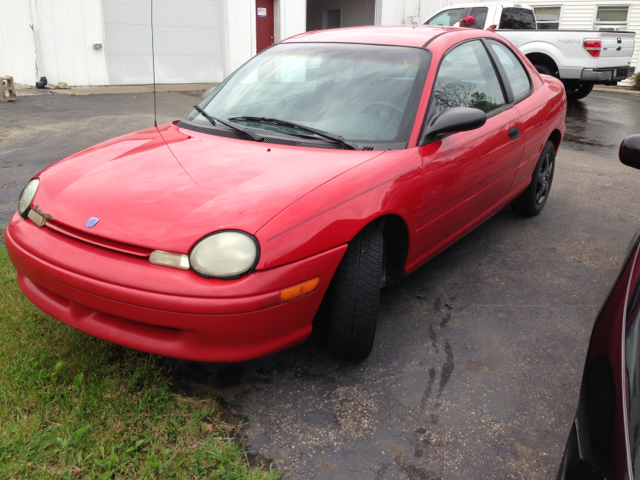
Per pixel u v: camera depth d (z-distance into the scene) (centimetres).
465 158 299
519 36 1065
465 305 317
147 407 217
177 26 1260
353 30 358
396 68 300
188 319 195
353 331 238
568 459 129
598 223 456
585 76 1033
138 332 210
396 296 325
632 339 133
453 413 229
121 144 285
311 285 213
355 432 216
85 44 1143
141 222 207
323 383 245
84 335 260
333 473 196
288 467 198
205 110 320
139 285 197
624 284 161
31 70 1121
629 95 1473
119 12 1170
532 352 274
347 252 230
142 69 1237
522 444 214
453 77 314
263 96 308
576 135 854
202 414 217
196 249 196
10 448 192
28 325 264
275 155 253
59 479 182
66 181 244
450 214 302
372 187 236
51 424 206
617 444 116
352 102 287
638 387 121
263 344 210
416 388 244
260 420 220
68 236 219
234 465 193
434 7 1762
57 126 759
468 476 198
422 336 284
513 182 381
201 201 214
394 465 201
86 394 219
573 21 1741
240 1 1338
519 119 364
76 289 209
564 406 236
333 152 257
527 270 364
